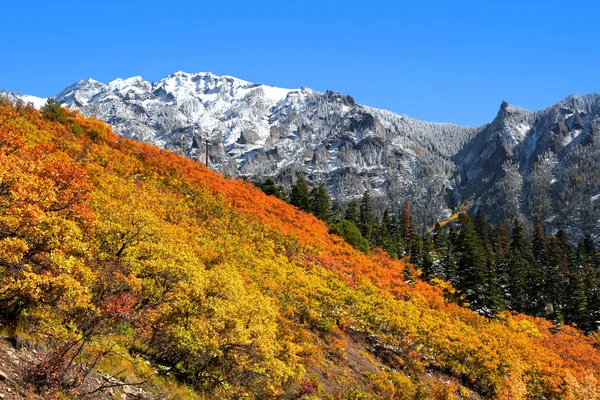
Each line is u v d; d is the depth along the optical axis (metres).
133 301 16.53
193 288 18.97
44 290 13.05
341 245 68.06
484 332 48.00
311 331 33.12
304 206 92.44
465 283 66.12
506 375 40.78
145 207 37.00
